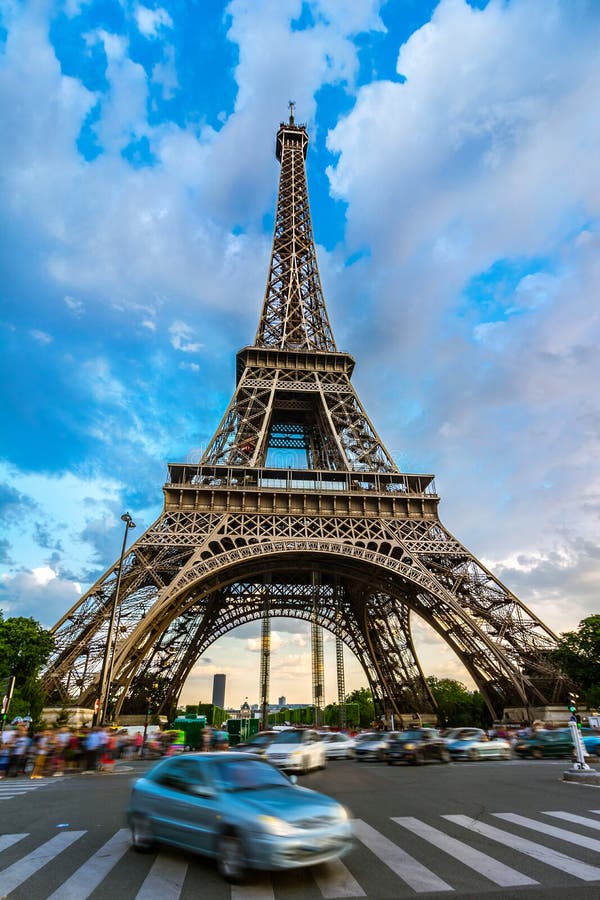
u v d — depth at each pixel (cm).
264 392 8119
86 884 1183
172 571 5950
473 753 4256
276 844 1128
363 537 6469
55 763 3628
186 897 1098
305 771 3316
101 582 5759
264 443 7862
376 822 1739
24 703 5275
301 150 12231
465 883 1159
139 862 1351
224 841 1205
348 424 7881
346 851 1304
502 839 1514
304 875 1224
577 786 2539
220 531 6297
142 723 6481
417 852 1391
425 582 6044
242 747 3825
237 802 1243
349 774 3206
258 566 7056
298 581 9050
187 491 6556
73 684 5331
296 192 11406
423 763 3884
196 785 1360
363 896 1091
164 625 6197
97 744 3778
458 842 1484
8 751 3491
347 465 7281
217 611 8494
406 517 6831
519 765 3759
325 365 8706
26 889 1153
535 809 1945
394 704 8656
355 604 8912
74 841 1555
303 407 9075
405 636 8556
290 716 17550
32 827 1741
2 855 1412
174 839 1343
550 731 4519
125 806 2108
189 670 8188
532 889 1117
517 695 6041
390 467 7400
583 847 1429
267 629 8469
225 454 7281
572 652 6122
